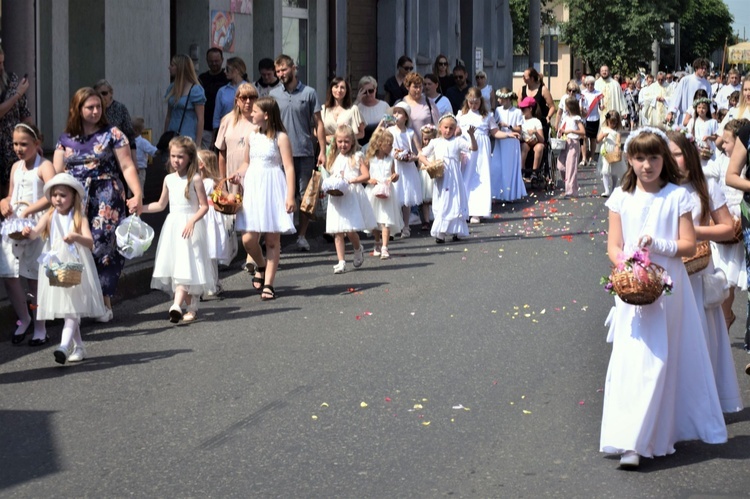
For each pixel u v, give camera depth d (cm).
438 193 1680
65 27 1981
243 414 810
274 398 848
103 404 842
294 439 754
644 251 679
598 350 989
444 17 3850
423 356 971
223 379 905
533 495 651
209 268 1130
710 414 715
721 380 774
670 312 700
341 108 1638
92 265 977
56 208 977
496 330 1069
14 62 1650
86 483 680
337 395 855
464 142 1681
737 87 2391
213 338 1054
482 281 1337
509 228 1859
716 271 764
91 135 1103
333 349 1001
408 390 867
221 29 2403
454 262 1488
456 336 1045
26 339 1056
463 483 671
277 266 1377
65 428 786
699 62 2267
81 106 1097
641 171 705
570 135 2392
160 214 1767
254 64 2620
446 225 1673
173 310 1111
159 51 2248
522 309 1166
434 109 1833
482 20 4425
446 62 2347
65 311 949
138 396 861
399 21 3275
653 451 700
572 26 6569
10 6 1638
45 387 891
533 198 2383
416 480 677
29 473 698
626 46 6469
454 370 923
